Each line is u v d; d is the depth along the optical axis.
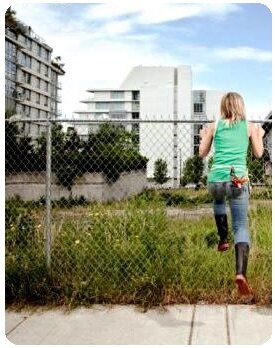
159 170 7.81
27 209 6.37
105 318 4.73
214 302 5.07
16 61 69.69
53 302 5.15
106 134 8.60
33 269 5.36
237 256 4.32
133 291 5.20
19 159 8.75
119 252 5.48
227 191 4.39
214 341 4.11
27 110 74.00
